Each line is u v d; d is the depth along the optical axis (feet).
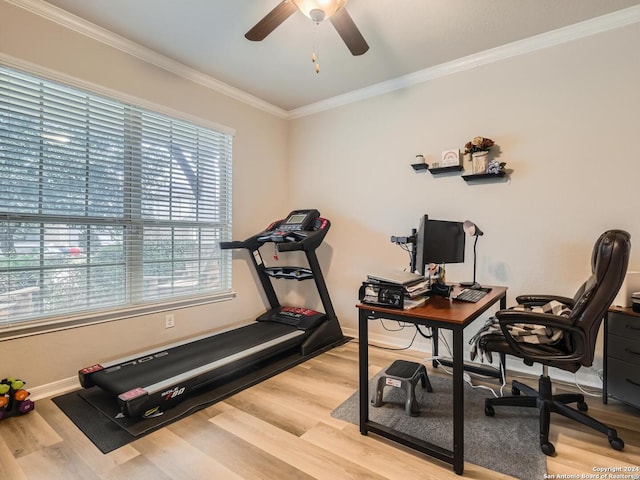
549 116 8.29
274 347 9.09
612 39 7.54
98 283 8.20
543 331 6.02
